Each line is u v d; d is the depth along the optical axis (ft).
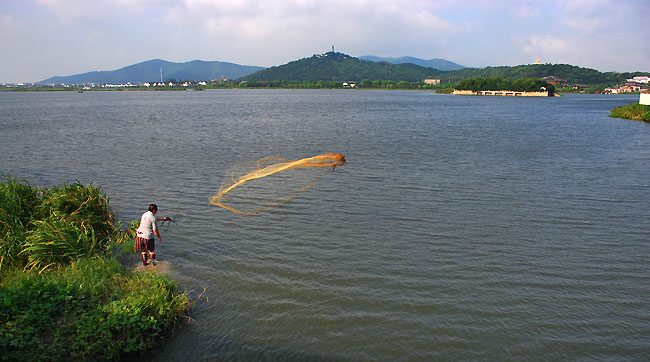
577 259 37.58
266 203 53.16
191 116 194.59
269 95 581.12
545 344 26.30
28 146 98.68
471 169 74.43
